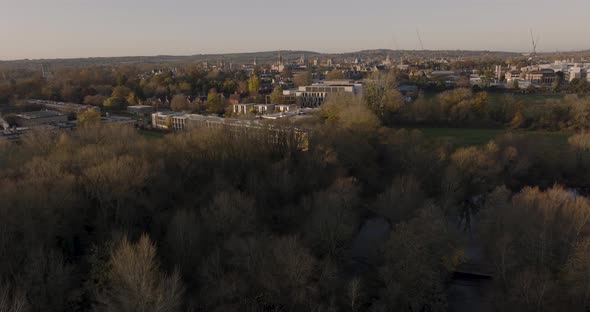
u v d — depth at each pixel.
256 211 96.88
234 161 124.12
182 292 67.25
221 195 88.69
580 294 68.00
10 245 74.81
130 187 96.00
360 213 112.75
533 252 78.12
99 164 103.62
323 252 84.94
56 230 82.50
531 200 96.06
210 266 74.12
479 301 80.38
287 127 148.12
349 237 89.56
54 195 84.81
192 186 113.75
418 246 73.12
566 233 81.25
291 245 73.19
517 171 135.00
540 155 140.75
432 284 72.94
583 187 135.88
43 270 68.94
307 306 69.56
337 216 88.50
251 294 70.88
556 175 137.25
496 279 79.56
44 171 100.25
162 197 101.81
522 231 83.00
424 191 118.00
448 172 117.81
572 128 190.50
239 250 75.56
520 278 71.00
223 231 83.81
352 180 118.56
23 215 78.50
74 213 89.31
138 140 136.50
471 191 126.81
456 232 93.00
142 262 62.91
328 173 120.12
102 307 63.19
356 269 89.81
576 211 87.62
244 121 165.25
